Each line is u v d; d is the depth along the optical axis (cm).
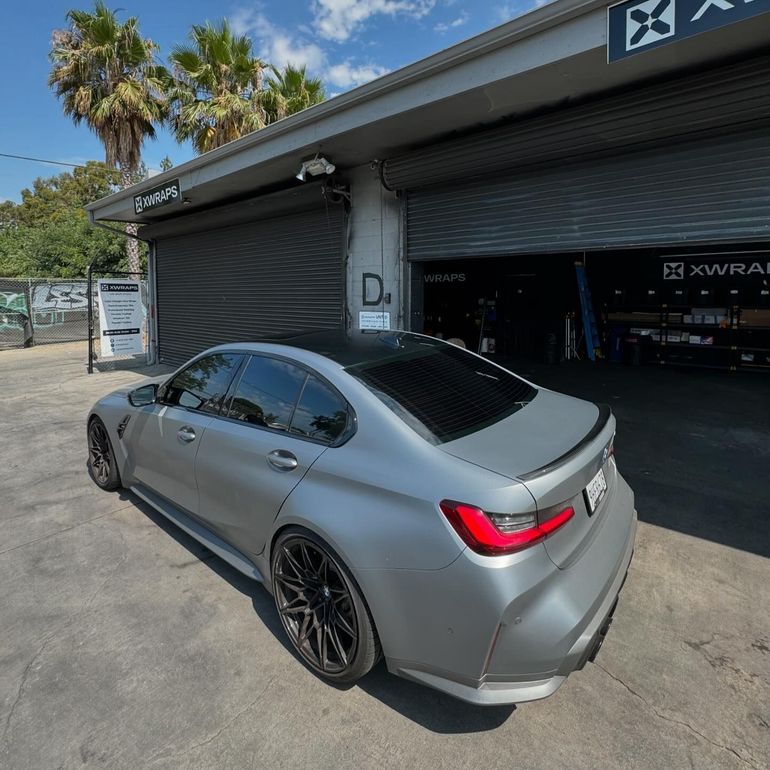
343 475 212
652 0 299
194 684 220
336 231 645
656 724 193
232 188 729
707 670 218
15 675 226
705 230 379
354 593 203
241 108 1442
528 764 178
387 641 195
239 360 299
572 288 1123
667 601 264
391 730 195
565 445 209
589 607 182
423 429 211
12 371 1124
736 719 193
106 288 1084
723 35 300
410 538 186
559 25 338
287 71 1587
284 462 238
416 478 192
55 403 809
